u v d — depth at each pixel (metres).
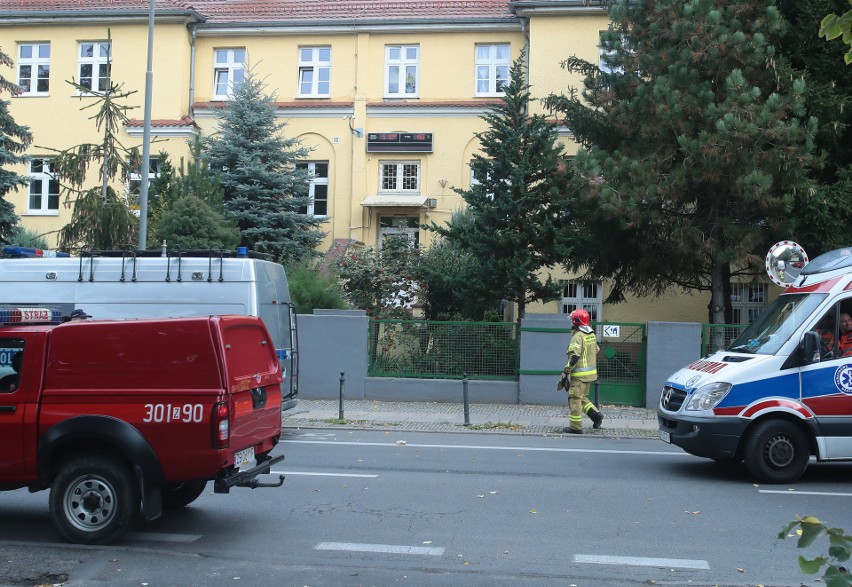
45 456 6.86
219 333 6.82
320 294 19.11
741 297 23.81
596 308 24.45
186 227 18.83
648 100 17.05
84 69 27.39
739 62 16.52
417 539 7.18
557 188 17.92
